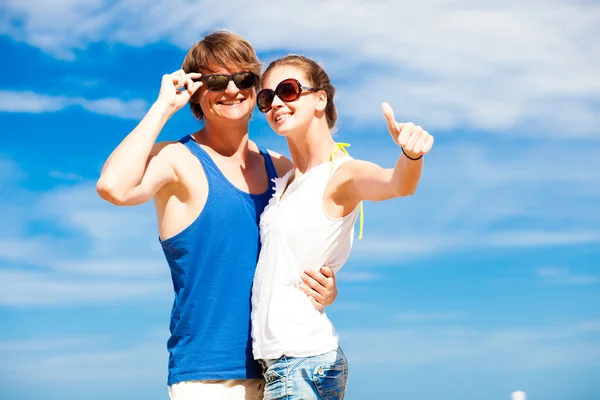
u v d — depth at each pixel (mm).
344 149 3502
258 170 3936
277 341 3273
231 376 3553
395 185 2863
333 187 3275
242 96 3775
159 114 3508
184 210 3654
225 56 3758
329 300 3348
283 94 3416
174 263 3699
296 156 3553
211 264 3623
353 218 3395
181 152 3691
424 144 2697
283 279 3324
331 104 3619
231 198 3680
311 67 3502
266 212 3516
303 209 3320
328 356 3297
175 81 3662
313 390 3256
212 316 3594
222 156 3850
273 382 3314
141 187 3408
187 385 3596
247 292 3621
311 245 3311
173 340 3713
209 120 3850
